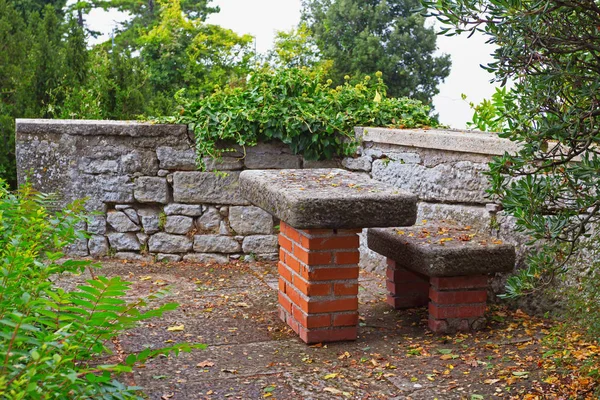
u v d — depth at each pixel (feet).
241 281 20.44
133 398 9.89
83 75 32.89
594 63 10.34
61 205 22.48
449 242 15.79
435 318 15.72
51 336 9.23
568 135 10.17
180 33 67.21
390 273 17.71
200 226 22.75
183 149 22.38
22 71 31.55
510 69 10.07
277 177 16.29
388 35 96.78
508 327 15.89
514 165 10.93
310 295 15.02
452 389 12.67
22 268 10.91
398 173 20.43
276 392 12.62
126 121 22.89
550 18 9.78
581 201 10.69
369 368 13.78
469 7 9.74
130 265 22.06
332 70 77.61
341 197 14.10
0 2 36.81
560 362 13.30
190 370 13.57
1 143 29.17
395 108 23.17
